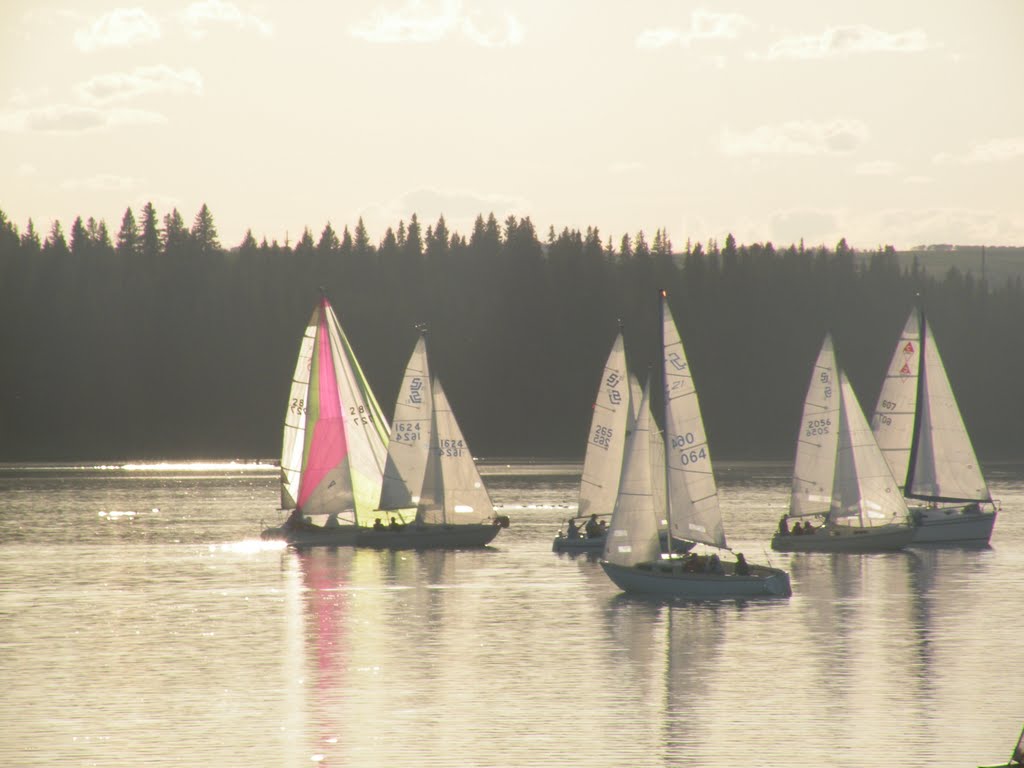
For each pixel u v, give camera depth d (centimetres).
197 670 17812
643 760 13625
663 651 19038
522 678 17275
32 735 14538
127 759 13662
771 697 16150
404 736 14475
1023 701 15888
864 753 13838
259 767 13425
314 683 16988
